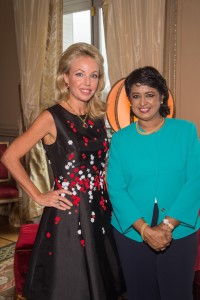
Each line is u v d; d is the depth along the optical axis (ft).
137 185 5.39
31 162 14.10
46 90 13.64
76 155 5.65
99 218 5.88
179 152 5.25
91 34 13.34
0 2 15.37
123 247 5.64
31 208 14.38
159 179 5.26
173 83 10.93
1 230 14.37
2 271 10.72
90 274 5.65
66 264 5.65
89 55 5.65
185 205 5.14
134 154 5.39
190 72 10.69
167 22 10.76
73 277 5.65
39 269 5.79
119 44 11.36
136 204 5.46
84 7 13.37
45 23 13.25
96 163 5.91
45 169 14.23
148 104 5.20
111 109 7.88
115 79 11.74
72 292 5.64
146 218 5.37
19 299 7.72
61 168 5.71
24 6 13.60
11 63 15.51
